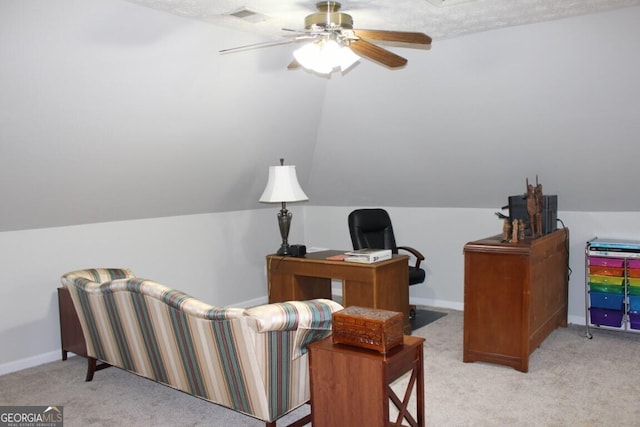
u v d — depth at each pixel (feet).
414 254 16.08
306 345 8.54
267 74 13.25
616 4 9.96
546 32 11.15
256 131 14.82
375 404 7.27
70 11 8.98
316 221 20.62
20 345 12.66
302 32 8.65
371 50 9.09
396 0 9.59
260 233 18.85
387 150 15.99
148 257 15.35
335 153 17.06
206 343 8.39
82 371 12.36
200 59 11.64
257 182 17.02
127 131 11.99
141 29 10.14
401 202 18.21
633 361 12.05
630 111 11.88
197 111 12.83
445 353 12.93
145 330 9.45
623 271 13.46
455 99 13.43
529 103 12.71
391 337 7.50
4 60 9.02
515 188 15.40
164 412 10.07
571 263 15.38
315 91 14.82
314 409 7.91
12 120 10.03
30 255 12.81
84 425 9.53
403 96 13.99
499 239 12.57
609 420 9.21
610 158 13.16
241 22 10.92
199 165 14.58
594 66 11.34
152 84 11.35
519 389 10.64
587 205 14.90
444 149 15.05
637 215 14.37
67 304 12.51
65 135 11.05
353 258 13.48
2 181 11.10
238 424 9.55
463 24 11.12
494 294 11.82
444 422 9.29
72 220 13.47
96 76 10.36
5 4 8.27
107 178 12.91
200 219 16.75
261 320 7.55
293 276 14.64
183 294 8.64
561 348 13.03
